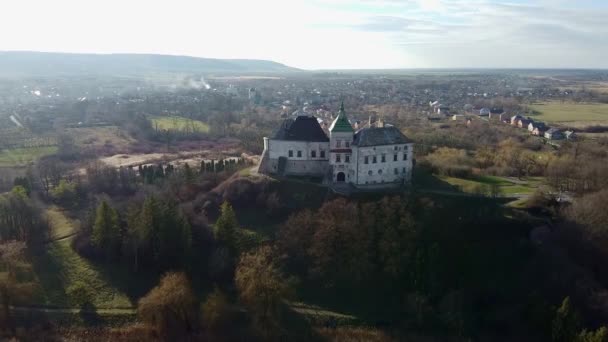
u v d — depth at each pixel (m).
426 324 121.69
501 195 163.62
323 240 138.00
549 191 167.75
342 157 168.12
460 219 145.75
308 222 144.25
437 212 145.50
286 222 149.00
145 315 115.06
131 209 152.75
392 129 171.88
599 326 112.88
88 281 134.12
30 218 154.00
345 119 168.62
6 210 152.75
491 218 145.88
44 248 148.50
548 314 114.31
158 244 138.12
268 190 166.38
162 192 178.12
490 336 118.56
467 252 137.00
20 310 122.94
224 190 168.88
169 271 131.12
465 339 117.81
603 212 138.38
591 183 169.88
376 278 134.62
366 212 143.00
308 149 175.25
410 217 138.88
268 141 179.75
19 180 194.12
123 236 144.75
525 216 147.50
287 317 124.19
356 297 131.25
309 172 176.88
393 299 129.88
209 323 116.69
